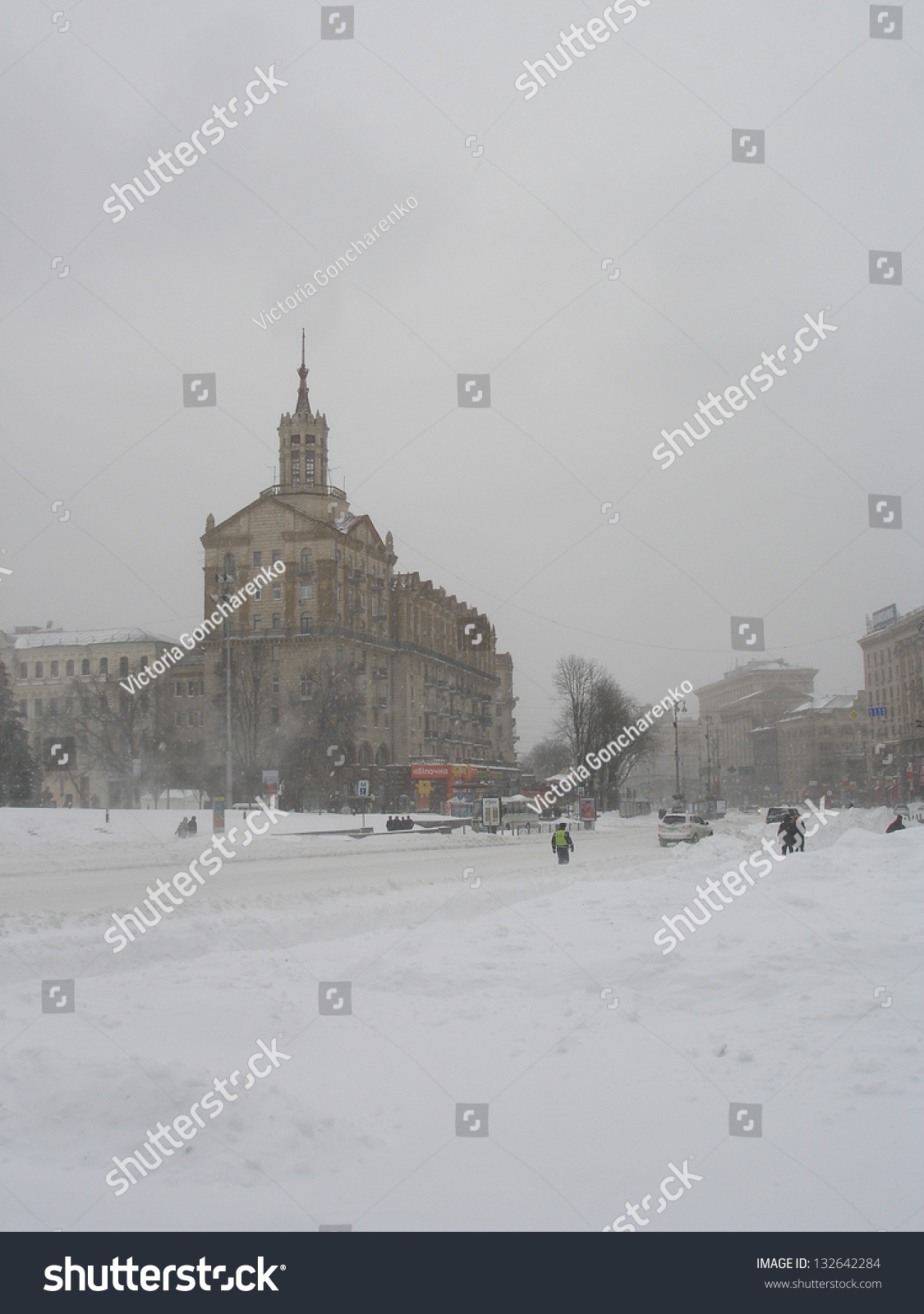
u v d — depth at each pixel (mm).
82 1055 7559
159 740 69250
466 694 90375
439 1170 6082
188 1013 9117
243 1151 6266
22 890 22453
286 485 71625
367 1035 8695
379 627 76188
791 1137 6426
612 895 16422
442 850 40219
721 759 110062
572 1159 6188
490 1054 8133
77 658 77375
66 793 67062
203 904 17359
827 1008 9086
